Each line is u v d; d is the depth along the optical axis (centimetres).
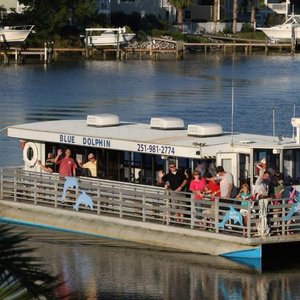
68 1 19612
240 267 4188
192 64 17625
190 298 3894
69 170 4869
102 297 3884
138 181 4684
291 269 4169
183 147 4456
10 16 19500
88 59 19038
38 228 4834
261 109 10156
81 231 4684
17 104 11038
